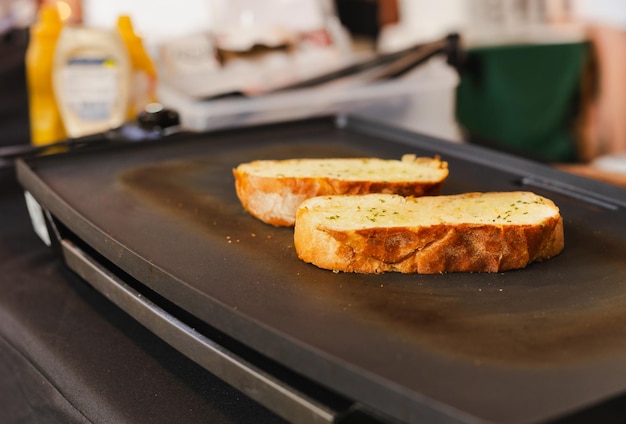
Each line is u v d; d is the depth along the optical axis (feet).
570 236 2.26
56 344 2.34
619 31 5.01
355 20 4.51
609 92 5.11
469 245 2.07
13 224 2.98
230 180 2.63
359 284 2.02
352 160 2.56
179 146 2.89
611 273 2.08
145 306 2.09
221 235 2.26
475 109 4.69
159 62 3.46
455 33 3.83
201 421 2.06
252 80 3.53
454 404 1.63
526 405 1.63
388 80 3.62
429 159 2.53
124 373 2.22
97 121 3.16
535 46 4.79
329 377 1.73
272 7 3.73
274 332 1.80
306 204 2.20
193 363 2.25
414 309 1.92
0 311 2.51
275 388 1.82
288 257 2.15
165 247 2.18
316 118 3.11
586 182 2.51
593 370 1.72
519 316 1.90
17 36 3.67
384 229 2.04
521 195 2.27
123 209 2.40
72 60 3.12
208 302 1.92
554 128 5.03
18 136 3.43
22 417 2.44
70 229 2.39
